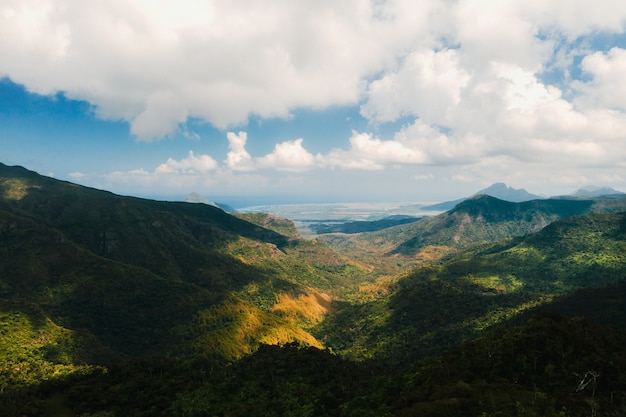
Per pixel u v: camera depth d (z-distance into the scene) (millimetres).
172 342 198000
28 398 105188
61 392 110812
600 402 70875
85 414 99000
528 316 191500
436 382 87438
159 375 119812
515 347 90062
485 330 194000
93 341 171500
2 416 96125
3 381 118938
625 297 199875
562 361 83938
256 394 109312
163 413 99500
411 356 192375
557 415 65688
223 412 101062
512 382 81812
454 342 192625
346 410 90938
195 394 109500
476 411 69250
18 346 152125
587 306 197625
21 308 175000
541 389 77438
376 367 132750
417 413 71500
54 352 155000
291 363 128875
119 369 122188
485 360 90812
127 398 106812
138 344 197625
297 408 99750
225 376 119438
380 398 91562
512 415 65938
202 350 182500
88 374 119875
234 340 197000
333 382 113438
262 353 142875
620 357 82812
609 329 98188
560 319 98500
